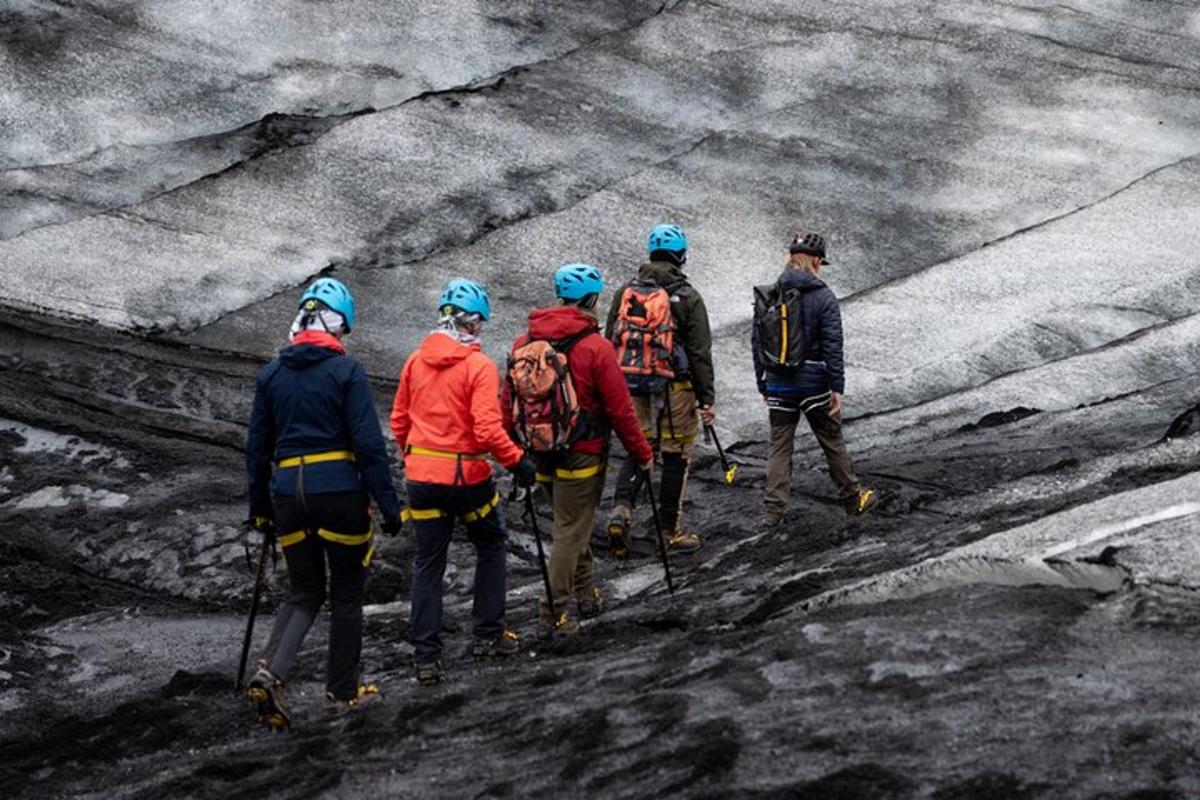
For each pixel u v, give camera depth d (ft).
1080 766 35.29
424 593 56.39
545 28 175.11
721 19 179.63
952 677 41.50
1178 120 163.32
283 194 144.36
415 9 174.81
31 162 146.30
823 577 59.36
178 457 98.58
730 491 93.35
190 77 160.04
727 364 120.26
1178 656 40.50
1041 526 53.31
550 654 59.98
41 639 73.15
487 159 151.12
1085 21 184.03
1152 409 106.01
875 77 169.89
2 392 107.34
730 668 45.83
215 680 63.21
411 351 121.90
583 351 59.67
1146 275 133.18
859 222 143.54
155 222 139.03
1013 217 144.87
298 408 51.52
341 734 50.49
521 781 41.47
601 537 85.87
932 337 123.85
